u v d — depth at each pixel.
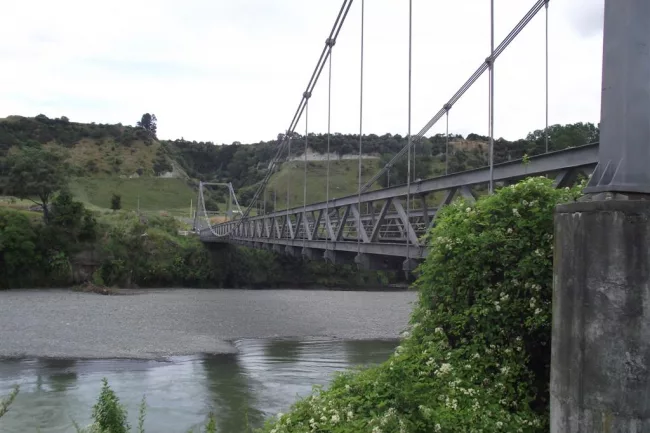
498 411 4.81
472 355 5.36
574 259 3.66
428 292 6.16
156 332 26.27
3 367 18.30
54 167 54.75
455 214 6.28
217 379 16.97
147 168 127.50
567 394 3.66
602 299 3.49
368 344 24.77
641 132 3.69
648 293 3.41
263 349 23.05
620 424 3.40
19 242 48.50
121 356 20.58
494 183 10.34
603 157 3.85
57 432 11.56
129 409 13.40
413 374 5.34
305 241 23.80
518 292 5.39
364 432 4.50
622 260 3.45
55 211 52.72
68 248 51.75
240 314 34.19
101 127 137.38
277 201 66.25
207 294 49.00
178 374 17.64
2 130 115.31
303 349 23.19
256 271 63.41
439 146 40.41
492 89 10.87
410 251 13.20
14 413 12.88
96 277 51.78
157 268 58.06
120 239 57.00
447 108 17.52
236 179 129.62
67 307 34.66
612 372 3.44
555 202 5.54
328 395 5.50
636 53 3.73
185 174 133.75
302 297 48.06
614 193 3.67
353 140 70.38
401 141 59.53
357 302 44.31
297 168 67.81
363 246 16.39
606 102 3.85
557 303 3.82
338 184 62.81
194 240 65.38
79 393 14.86
